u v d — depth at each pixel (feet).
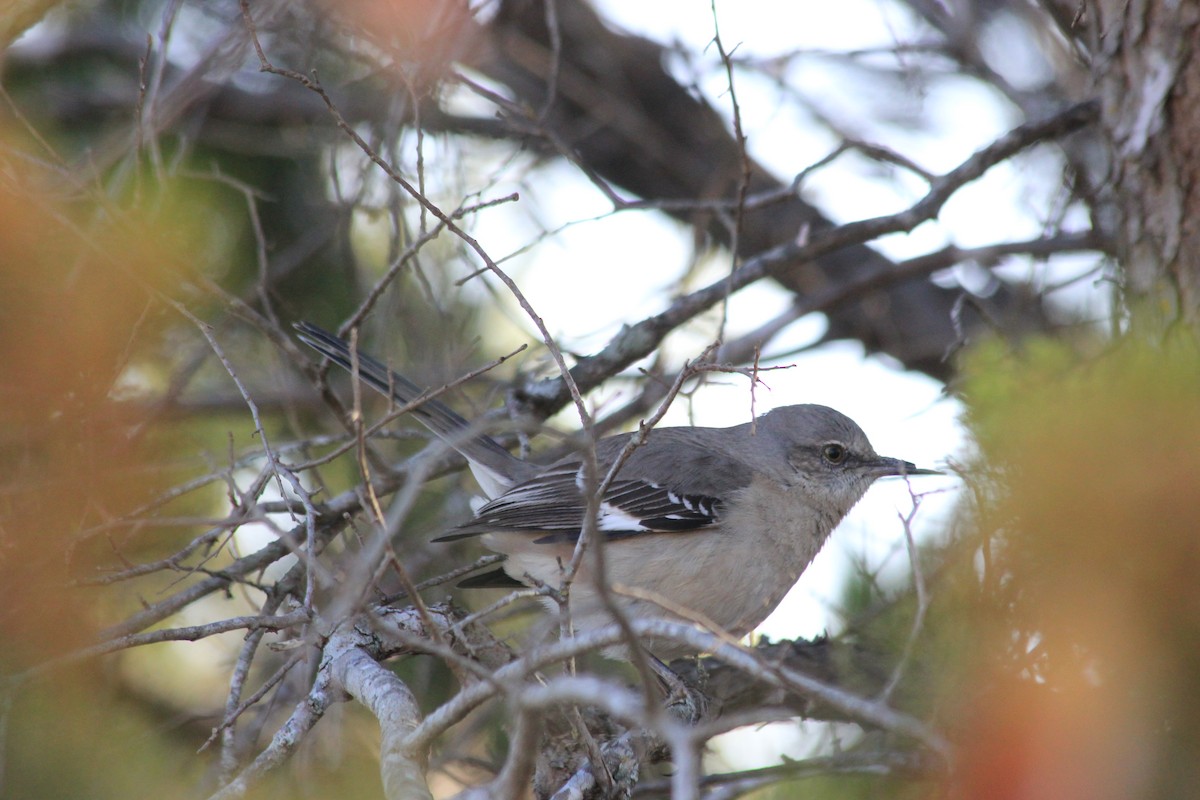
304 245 39.50
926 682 23.88
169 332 34.86
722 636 17.95
